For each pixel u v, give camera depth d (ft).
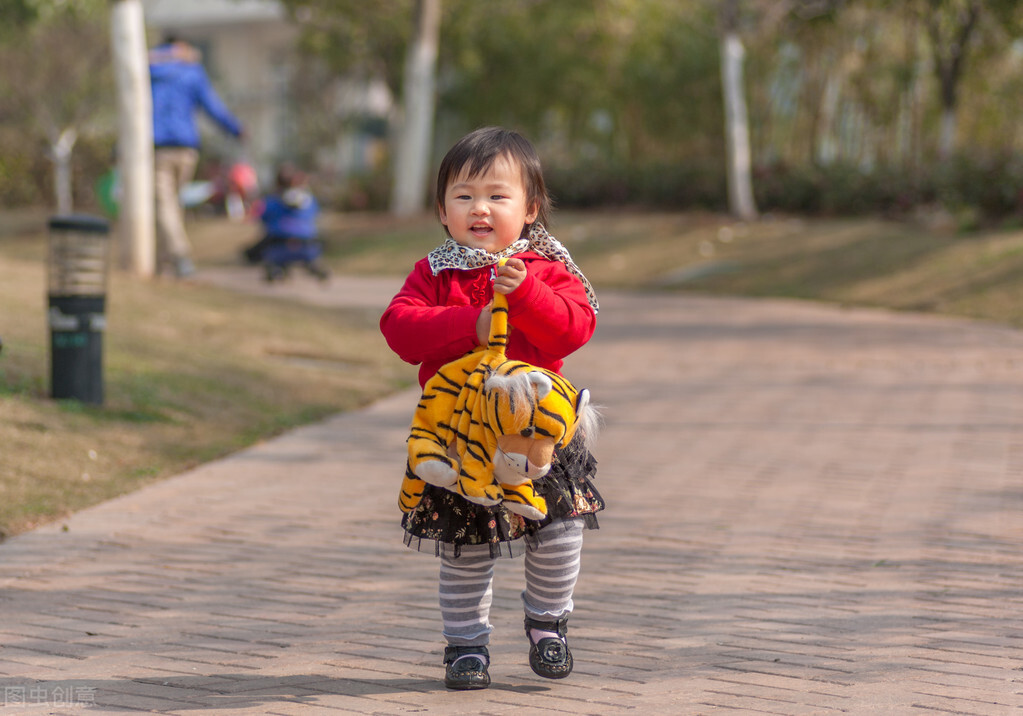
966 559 25.96
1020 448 38.27
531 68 149.07
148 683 18.60
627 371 57.21
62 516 29.37
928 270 84.28
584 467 17.40
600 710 17.21
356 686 18.43
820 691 17.98
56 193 156.15
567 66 146.00
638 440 41.42
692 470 36.42
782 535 28.50
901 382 51.98
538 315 15.97
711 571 25.44
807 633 21.07
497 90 156.04
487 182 16.66
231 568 25.75
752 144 145.89
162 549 27.12
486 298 17.10
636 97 148.56
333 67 163.63
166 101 73.67
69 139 152.56
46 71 145.59
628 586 24.35
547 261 17.15
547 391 15.47
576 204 133.28
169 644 20.66
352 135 219.61
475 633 17.83
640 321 75.56
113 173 115.75
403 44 149.69
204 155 182.19
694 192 125.29
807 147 148.77
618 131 159.53
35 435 34.76
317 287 93.30
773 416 45.34
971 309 74.28
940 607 22.49
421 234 119.14
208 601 23.35
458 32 145.28
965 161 106.22
